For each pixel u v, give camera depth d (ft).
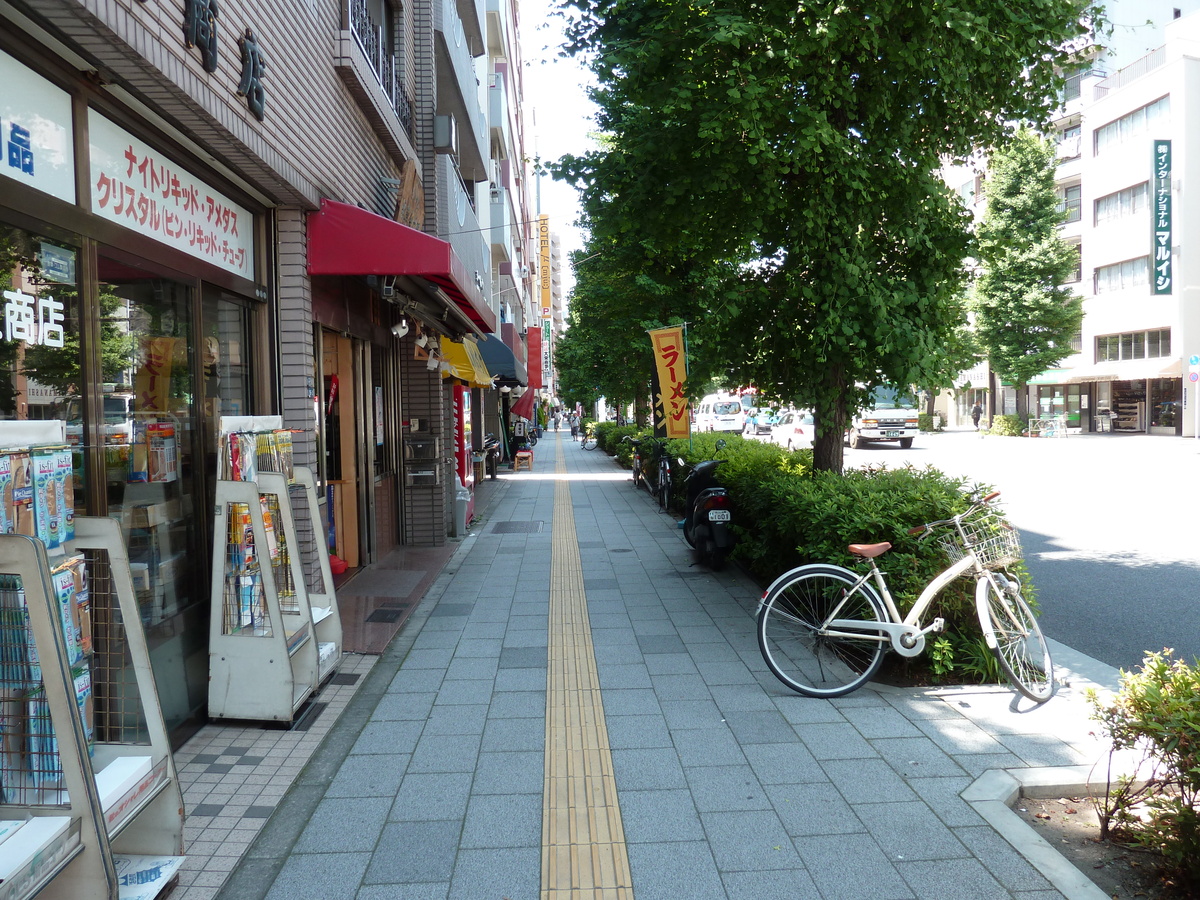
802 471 26.43
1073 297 116.57
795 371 24.22
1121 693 10.35
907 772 12.41
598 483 64.39
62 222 11.03
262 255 18.60
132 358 13.10
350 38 22.20
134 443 13.11
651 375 57.31
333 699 15.97
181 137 14.40
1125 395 119.34
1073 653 18.62
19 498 8.69
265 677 14.43
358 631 20.59
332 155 21.57
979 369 151.74
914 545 16.80
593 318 66.90
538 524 41.45
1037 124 24.31
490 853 10.39
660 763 12.93
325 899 9.45
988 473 59.67
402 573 27.91
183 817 9.95
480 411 80.38
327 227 19.66
